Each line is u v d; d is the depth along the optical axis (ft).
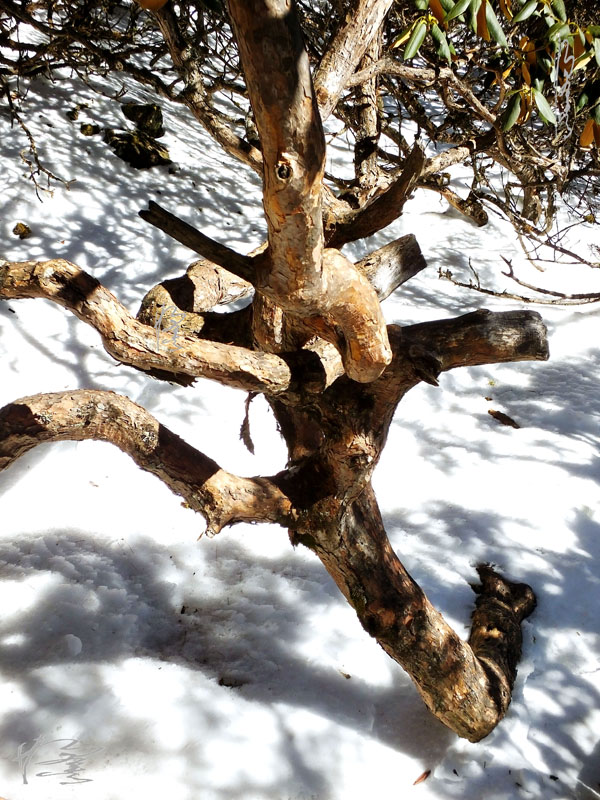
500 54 9.96
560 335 15.64
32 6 14.70
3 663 7.95
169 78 20.36
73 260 14.07
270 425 12.23
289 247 4.31
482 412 13.48
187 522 10.43
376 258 6.34
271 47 3.44
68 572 9.20
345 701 8.45
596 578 10.53
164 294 6.72
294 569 10.06
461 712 7.84
